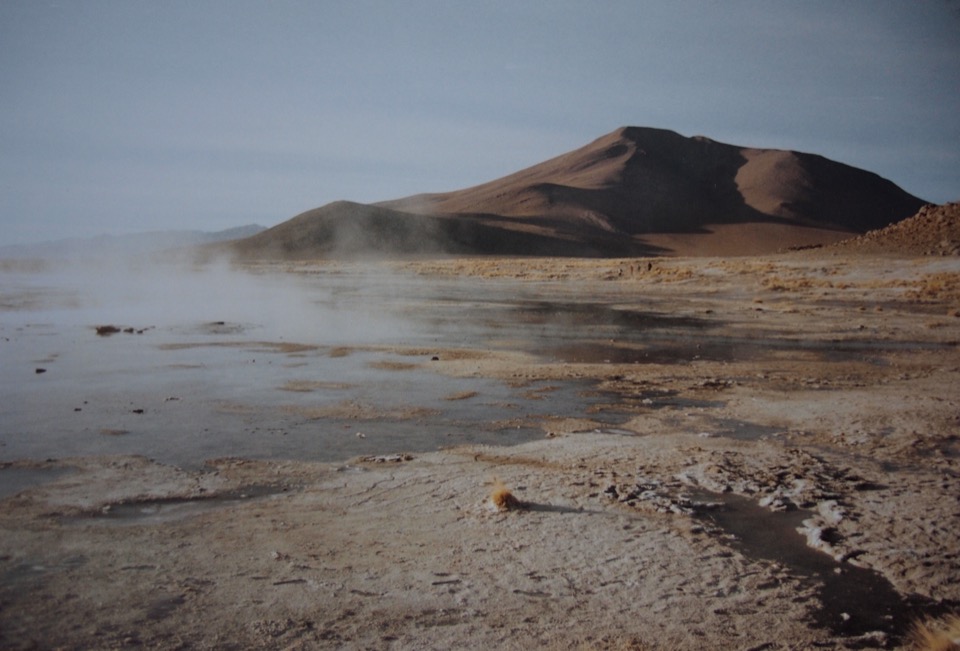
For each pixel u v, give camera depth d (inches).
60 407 569.0
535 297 1854.1
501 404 609.3
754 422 560.1
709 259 3390.7
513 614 256.1
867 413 588.4
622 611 261.3
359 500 368.5
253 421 534.6
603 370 778.8
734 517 361.7
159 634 233.0
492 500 358.9
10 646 221.0
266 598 260.4
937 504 379.2
